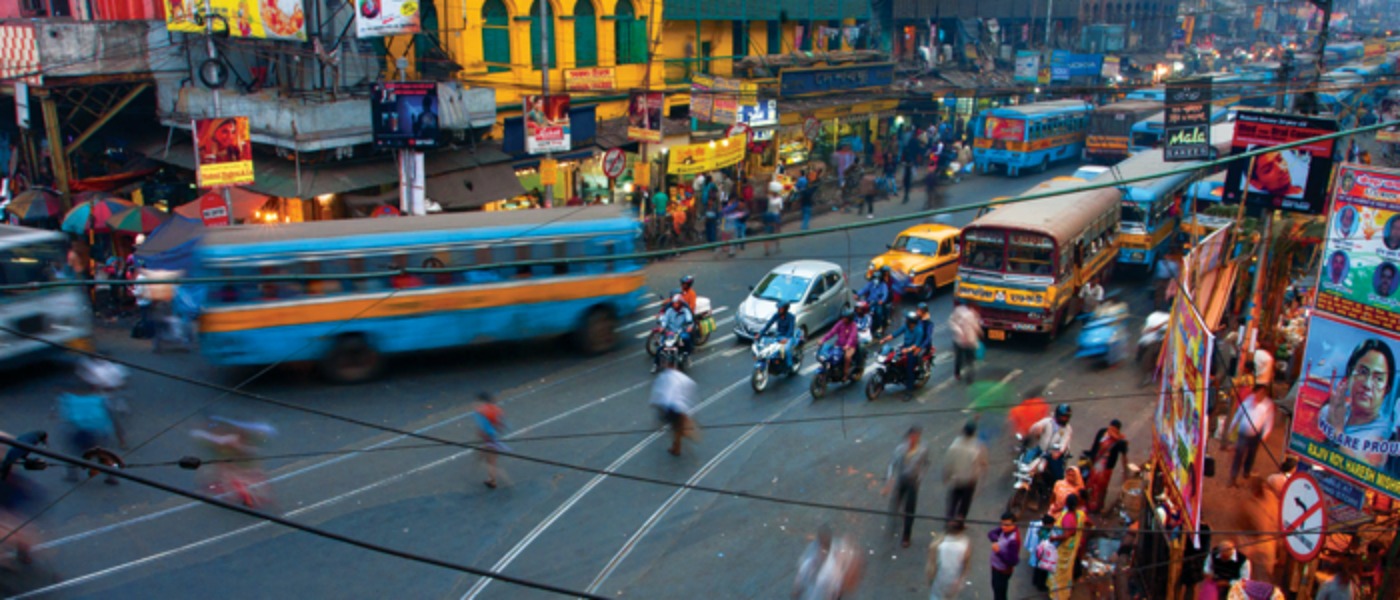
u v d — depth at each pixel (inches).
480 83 925.8
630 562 413.4
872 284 755.4
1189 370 366.3
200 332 576.1
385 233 617.6
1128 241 946.1
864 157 1536.7
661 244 1037.2
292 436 527.2
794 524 453.7
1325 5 888.9
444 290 633.6
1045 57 2057.1
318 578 388.8
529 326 669.9
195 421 543.8
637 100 983.6
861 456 533.0
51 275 626.5
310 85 904.9
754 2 1357.0
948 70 1850.4
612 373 658.2
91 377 523.2
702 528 446.0
